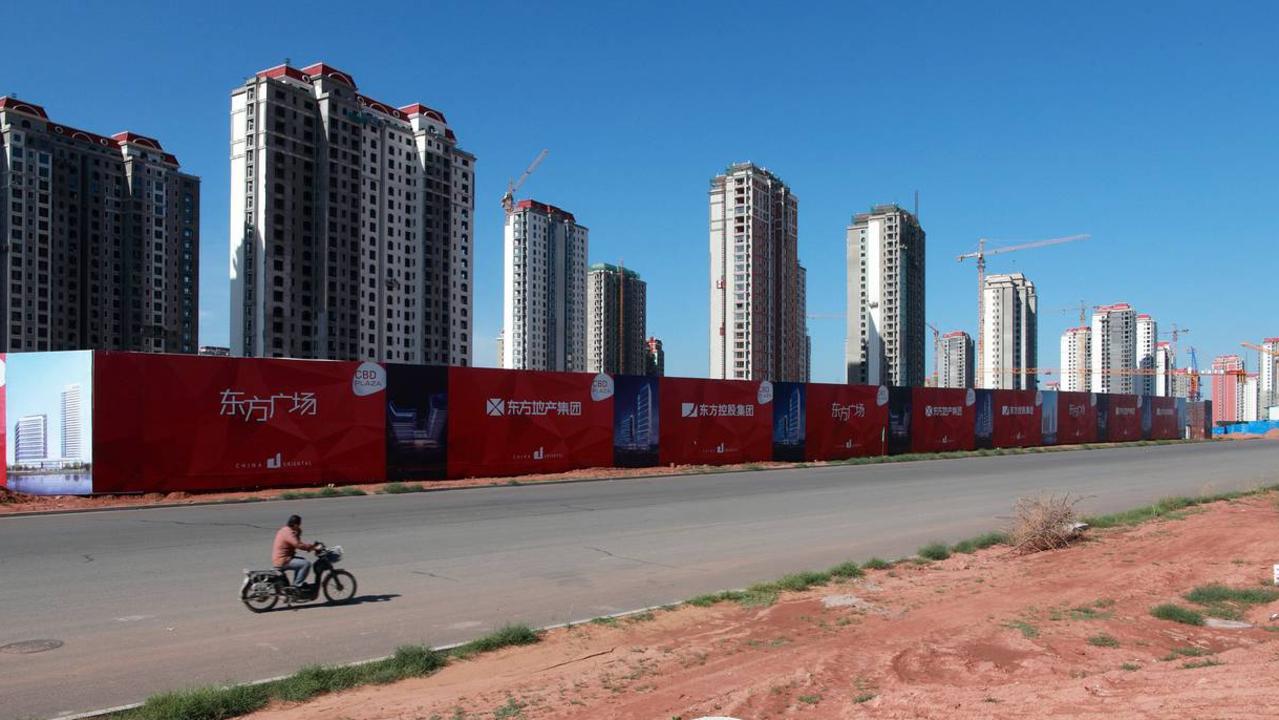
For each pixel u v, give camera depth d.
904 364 137.75
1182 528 15.84
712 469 30.62
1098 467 34.31
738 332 118.50
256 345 102.56
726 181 119.81
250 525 15.84
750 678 7.35
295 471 22.11
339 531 15.34
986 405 46.69
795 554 13.87
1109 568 12.31
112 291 118.56
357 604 10.05
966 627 9.07
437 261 124.44
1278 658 7.21
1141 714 5.58
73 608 9.56
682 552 13.87
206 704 6.50
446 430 24.95
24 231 106.06
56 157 111.69
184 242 128.75
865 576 11.97
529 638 8.61
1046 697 6.25
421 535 15.02
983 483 26.70
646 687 7.14
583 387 28.39
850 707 6.46
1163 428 64.88
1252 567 11.94
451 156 126.94
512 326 154.88
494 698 6.87
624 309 180.75
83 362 19.55
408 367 24.25
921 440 42.34
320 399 22.61
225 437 21.09
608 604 10.27
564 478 26.16
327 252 108.44
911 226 141.25
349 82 113.69
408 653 7.83
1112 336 189.88
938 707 6.22
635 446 29.92
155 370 20.23
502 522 16.80
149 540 14.04
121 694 6.93
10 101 107.00
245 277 103.62
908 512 19.39
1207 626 9.15
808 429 36.44
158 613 9.42
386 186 117.31
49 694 6.89
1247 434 82.75
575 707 6.64
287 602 9.88
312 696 6.91
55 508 18.12
